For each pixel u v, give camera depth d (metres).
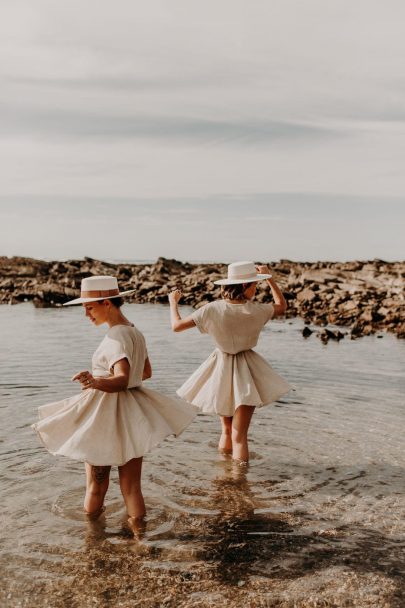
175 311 5.52
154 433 4.05
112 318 4.29
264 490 4.93
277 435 6.38
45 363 10.24
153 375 9.23
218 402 5.51
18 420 6.73
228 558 3.85
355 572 3.69
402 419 7.00
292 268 35.41
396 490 4.95
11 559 3.78
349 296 21.70
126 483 4.29
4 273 34.84
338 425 6.75
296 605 3.36
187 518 4.40
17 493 4.78
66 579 3.57
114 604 3.35
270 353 11.64
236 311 5.42
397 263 38.72
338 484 5.07
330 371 9.84
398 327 15.62
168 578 3.61
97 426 4.06
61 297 24.52
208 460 5.61
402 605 3.37
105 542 4.03
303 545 4.02
